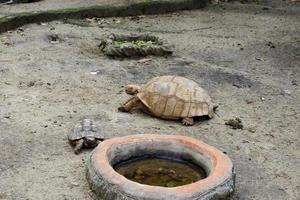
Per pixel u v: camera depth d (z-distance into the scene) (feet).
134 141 15.92
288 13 30.60
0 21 24.18
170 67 21.74
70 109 18.54
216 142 17.30
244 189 15.58
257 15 29.71
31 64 21.36
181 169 15.84
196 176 15.61
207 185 14.69
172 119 18.11
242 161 16.58
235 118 18.45
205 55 23.16
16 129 17.43
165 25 26.68
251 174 16.12
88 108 18.66
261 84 20.79
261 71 21.90
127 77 20.76
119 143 15.81
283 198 15.40
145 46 22.56
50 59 21.85
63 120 17.97
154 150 15.98
